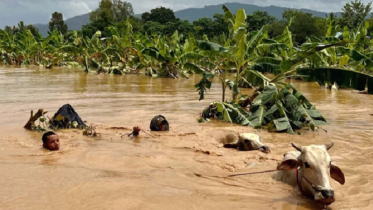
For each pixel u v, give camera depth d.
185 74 28.38
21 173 5.82
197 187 5.41
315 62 11.48
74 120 9.74
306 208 4.73
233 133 9.09
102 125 9.91
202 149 7.59
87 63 32.19
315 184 4.77
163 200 4.80
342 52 13.69
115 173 5.94
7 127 9.66
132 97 16.28
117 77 27.56
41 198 4.76
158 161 6.75
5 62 42.44
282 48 13.70
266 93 11.25
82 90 18.59
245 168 6.41
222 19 66.38
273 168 6.32
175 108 13.48
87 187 5.17
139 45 28.39
